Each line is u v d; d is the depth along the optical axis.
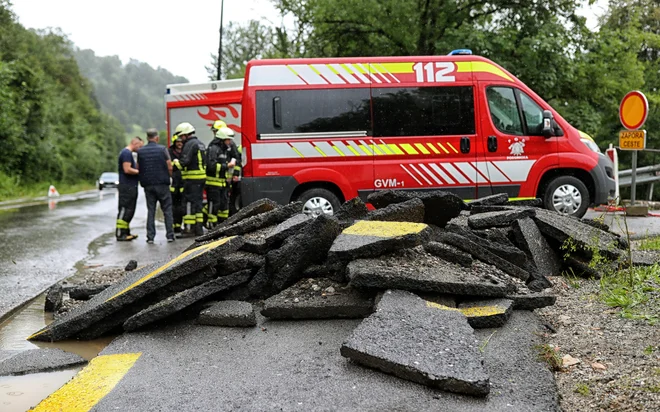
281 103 9.45
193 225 11.59
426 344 3.30
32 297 6.04
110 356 3.82
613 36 20.88
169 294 4.52
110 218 17.34
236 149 11.44
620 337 3.71
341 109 9.53
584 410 2.86
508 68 17.64
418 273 4.25
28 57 52.84
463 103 9.71
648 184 17.56
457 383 2.96
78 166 58.44
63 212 20.23
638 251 6.43
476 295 4.25
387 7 19.48
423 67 9.69
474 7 19.88
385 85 9.60
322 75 9.53
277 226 5.40
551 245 5.84
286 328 4.20
